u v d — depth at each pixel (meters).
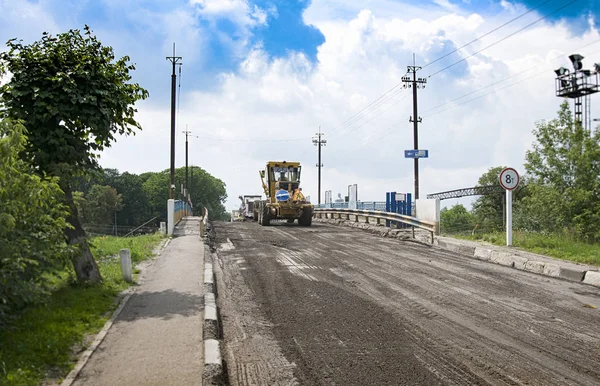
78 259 9.41
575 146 19.72
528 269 12.86
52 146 9.11
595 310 8.49
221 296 9.80
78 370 5.42
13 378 4.93
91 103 9.11
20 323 6.59
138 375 5.29
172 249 16.12
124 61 10.12
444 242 17.56
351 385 5.34
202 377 5.24
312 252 16.14
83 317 7.30
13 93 8.75
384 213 24.86
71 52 9.48
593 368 5.78
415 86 33.97
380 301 9.15
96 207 66.62
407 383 5.37
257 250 16.83
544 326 7.50
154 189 92.94
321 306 8.82
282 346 6.68
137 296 9.09
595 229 18.70
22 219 7.02
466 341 6.79
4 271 6.31
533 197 20.52
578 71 30.27
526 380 5.43
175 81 28.39
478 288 10.30
